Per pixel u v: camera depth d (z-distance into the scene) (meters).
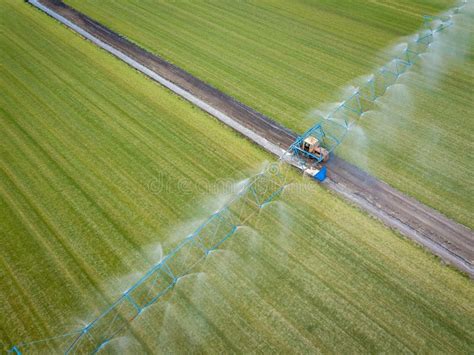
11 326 16.77
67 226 20.52
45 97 28.97
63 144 25.19
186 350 15.91
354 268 18.61
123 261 19.02
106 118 27.17
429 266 18.69
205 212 21.22
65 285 18.11
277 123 27.22
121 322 16.86
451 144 25.62
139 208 21.39
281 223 20.59
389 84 30.91
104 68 32.09
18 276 18.45
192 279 18.27
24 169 23.59
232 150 24.94
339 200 21.86
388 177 23.28
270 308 17.17
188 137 25.80
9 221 20.78
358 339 16.16
